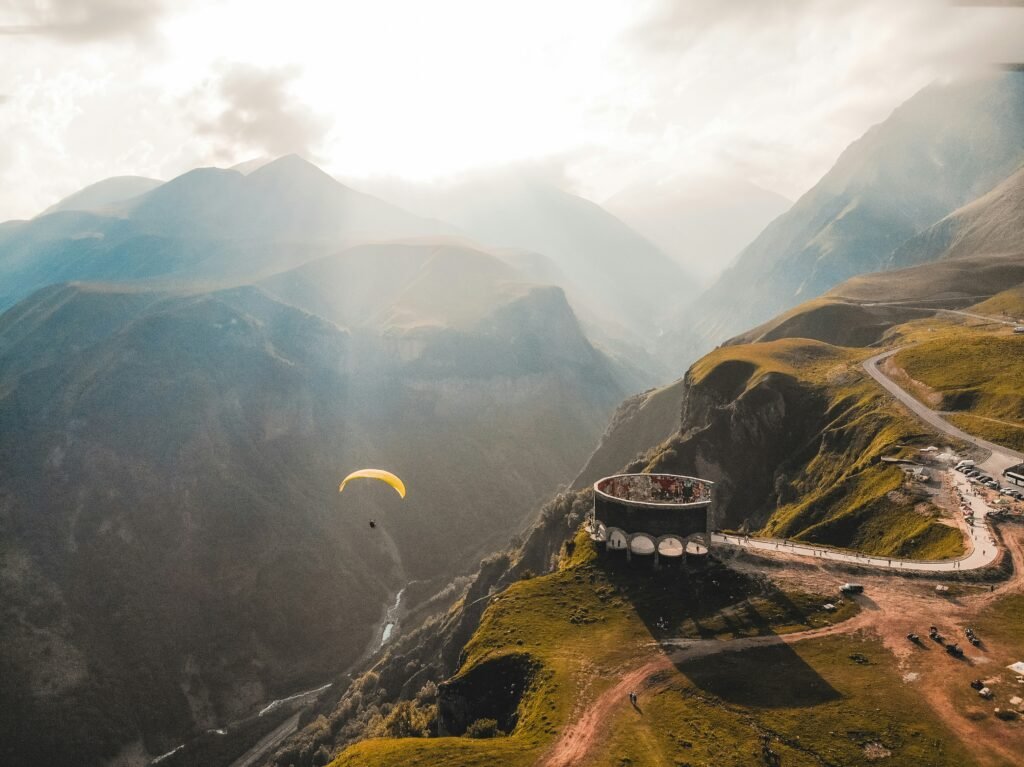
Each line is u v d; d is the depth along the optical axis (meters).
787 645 66.00
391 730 98.19
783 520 128.12
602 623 75.88
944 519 90.44
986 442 115.50
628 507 88.00
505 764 52.69
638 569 87.06
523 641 73.81
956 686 56.34
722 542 93.44
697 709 57.75
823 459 144.12
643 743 53.66
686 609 76.25
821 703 56.56
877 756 49.78
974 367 150.50
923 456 113.75
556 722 57.75
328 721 145.62
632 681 63.03
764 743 52.28
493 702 68.44
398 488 75.44
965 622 66.38
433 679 134.88
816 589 76.25
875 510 102.56
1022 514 89.38
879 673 59.62
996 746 49.09
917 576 76.56
